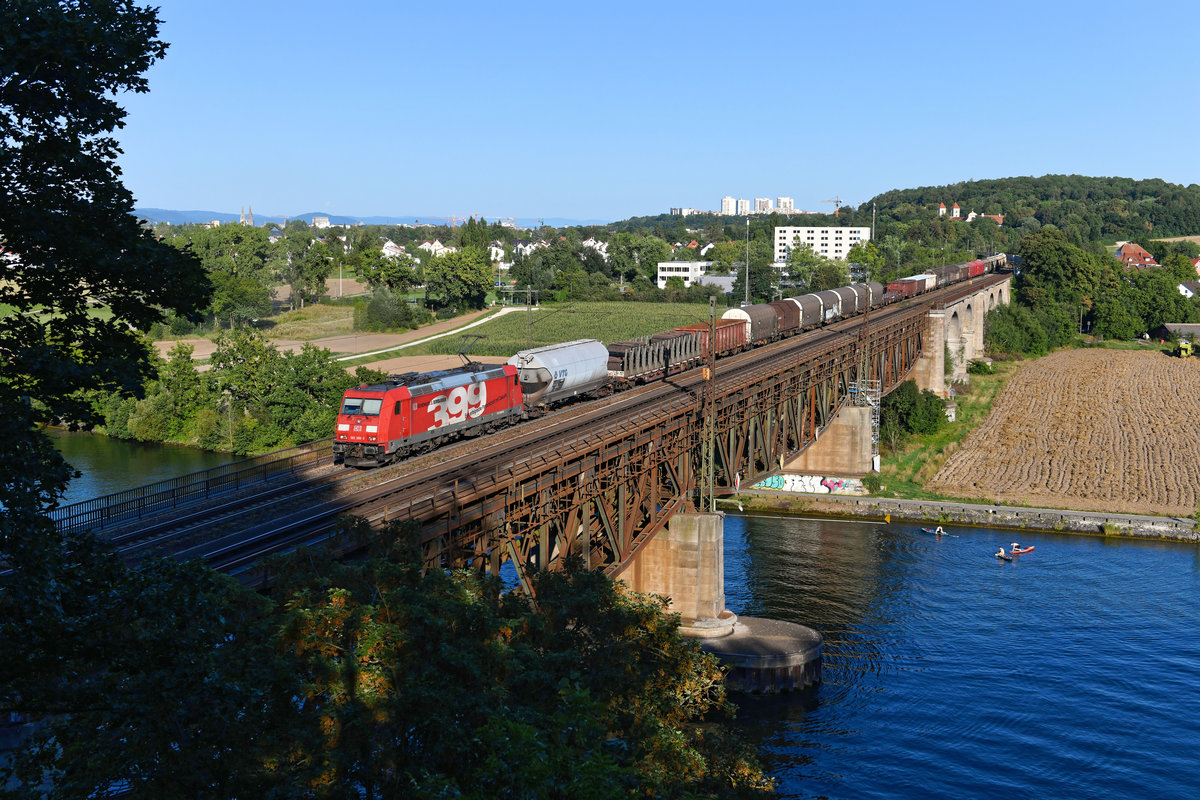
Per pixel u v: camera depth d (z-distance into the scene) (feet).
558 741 77.10
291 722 78.59
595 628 121.80
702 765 113.91
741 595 270.05
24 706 64.18
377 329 633.20
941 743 191.01
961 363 544.21
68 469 68.90
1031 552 313.94
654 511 208.95
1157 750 188.44
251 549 127.34
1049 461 419.74
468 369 223.92
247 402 438.81
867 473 374.02
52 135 71.31
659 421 207.51
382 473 174.60
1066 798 172.35
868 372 386.73
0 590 69.67
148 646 65.51
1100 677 219.82
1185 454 428.97
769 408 276.41
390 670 83.30
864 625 249.14
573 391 260.62
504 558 159.02
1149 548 322.55
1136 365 616.39
